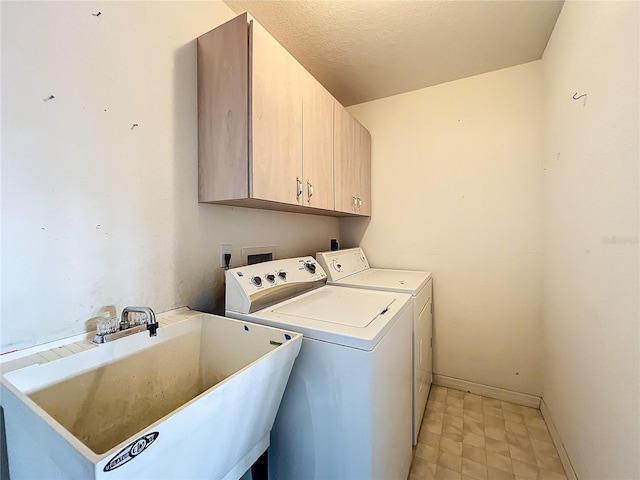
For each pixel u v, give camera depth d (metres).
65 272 0.92
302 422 1.09
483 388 2.17
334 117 1.85
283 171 1.35
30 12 0.83
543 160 1.90
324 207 1.72
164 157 1.21
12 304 0.81
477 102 2.16
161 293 1.20
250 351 1.09
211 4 1.39
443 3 1.46
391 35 1.69
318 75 2.13
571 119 1.38
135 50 1.10
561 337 1.54
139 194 1.12
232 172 1.22
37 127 0.85
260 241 1.74
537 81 1.97
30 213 0.84
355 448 0.98
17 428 0.65
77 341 0.93
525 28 1.64
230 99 1.22
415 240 2.40
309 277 1.67
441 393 2.20
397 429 1.24
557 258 1.61
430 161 2.33
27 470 0.64
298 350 0.98
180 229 1.27
